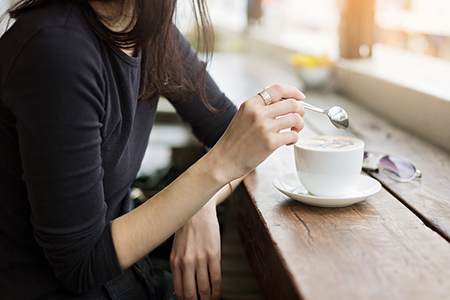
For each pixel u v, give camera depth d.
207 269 1.14
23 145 0.93
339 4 2.36
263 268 0.98
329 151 0.99
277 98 1.00
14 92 0.92
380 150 1.41
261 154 0.97
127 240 0.97
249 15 4.08
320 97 2.15
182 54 1.30
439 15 1.97
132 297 1.11
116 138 1.05
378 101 1.83
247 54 3.97
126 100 1.05
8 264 1.04
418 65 2.01
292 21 3.61
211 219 1.15
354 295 0.75
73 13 0.96
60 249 0.95
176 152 2.18
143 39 1.02
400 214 0.99
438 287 0.77
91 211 0.95
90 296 1.05
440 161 1.32
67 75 0.90
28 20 0.94
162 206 0.98
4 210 1.03
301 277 0.79
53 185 0.92
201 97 1.33
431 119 1.48
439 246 0.88
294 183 1.12
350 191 1.04
